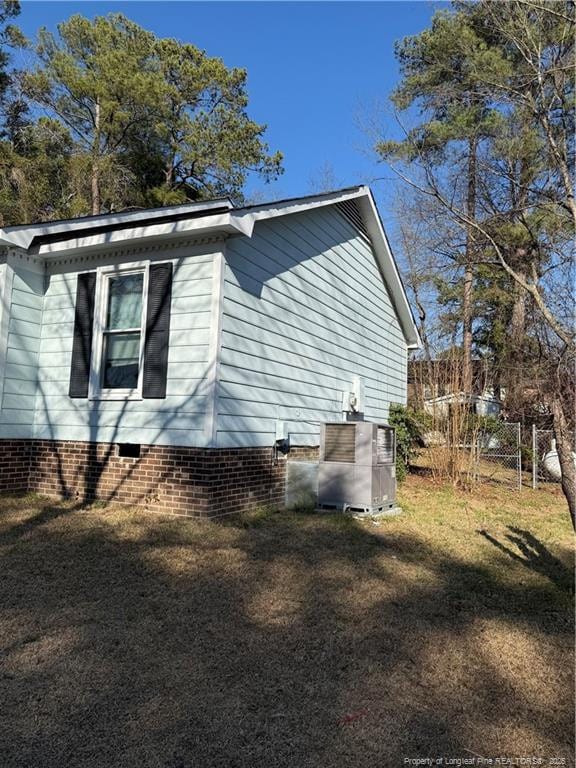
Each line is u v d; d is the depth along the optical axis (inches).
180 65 885.2
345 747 94.5
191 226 258.4
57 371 302.4
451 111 387.2
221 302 262.7
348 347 438.9
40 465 300.4
